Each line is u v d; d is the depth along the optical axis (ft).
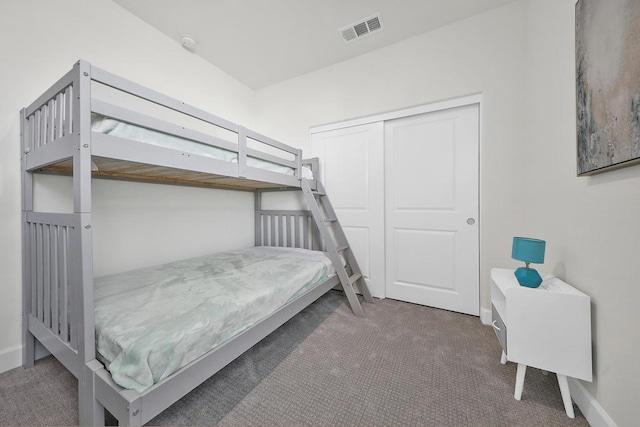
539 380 4.29
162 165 4.08
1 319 4.61
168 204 7.36
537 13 5.50
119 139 3.56
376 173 8.26
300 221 9.70
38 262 4.43
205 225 8.45
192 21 6.77
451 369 4.59
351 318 6.79
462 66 6.80
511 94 6.23
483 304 6.59
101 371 2.91
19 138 4.81
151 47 6.92
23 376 4.44
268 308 4.66
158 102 4.05
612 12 2.99
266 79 9.72
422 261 7.69
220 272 5.94
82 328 3.07
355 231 8.70
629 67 2.71
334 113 8.84
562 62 4.51
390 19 6.74
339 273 7.11
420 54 7.36
